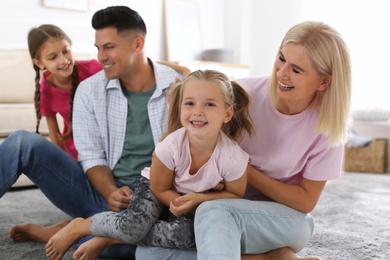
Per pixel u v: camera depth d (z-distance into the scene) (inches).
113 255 59.3
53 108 90.0
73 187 61.9
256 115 56.0
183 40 176.4
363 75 175.2
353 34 176.4
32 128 115.8
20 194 105.3
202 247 43.3
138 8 162.1
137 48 62.6
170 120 56.2
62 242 54.8
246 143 56.1
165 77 65.4
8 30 136.0
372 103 174.4
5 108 114.0
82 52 149.5
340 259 62.9
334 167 54.3
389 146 166.4
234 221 46.5
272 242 51.3
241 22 191.6
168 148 51.3
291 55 48.6
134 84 64.5
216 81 50.7
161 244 51.9
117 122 64.2
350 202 104.2
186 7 178.4
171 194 53.1
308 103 53.4
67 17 146.9
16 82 134.3
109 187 61.0
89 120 64.5
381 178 146.1
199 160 52.2
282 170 55.4
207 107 49.6
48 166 59.9
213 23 191.6
